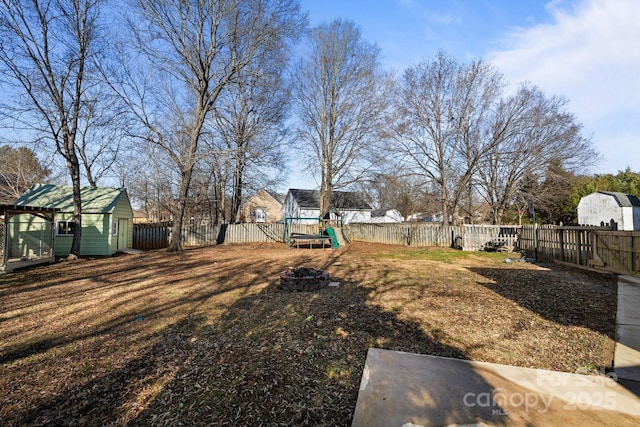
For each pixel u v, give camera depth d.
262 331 4.10
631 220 22.12
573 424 2.06
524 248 13.19
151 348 3.63
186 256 13.20
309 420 2.30
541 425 2.05
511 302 5.28
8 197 23.44
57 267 9.92
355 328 4.12
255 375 2.96
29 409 2.52
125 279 7.76
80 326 4.39
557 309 4.82
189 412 2.44
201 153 15.55
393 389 2.55
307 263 10.77
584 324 4.10
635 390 2.50
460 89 21.59
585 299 5.36
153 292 6.33
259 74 15.23
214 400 2.59
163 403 2.57
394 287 6.57
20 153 23.08
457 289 6.33
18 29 10.27
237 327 4.27
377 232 21.73
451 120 22.20
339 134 24.19
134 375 3.02
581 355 3.19
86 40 11.48
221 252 14.98
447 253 14.23
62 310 5.13
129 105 14.15
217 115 20.53
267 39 15.09
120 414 2.44
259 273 8.61
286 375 2.95
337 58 23.58
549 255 10.92
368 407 2.32
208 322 4.50
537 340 3.62
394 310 4.89
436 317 4.51
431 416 2.18
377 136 23.06
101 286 6.95
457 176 22.95
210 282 7.32
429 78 21.95
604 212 23.47
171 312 4.99
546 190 22.19
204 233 20.38
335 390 2.68
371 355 3.22
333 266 9.98
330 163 24.48
